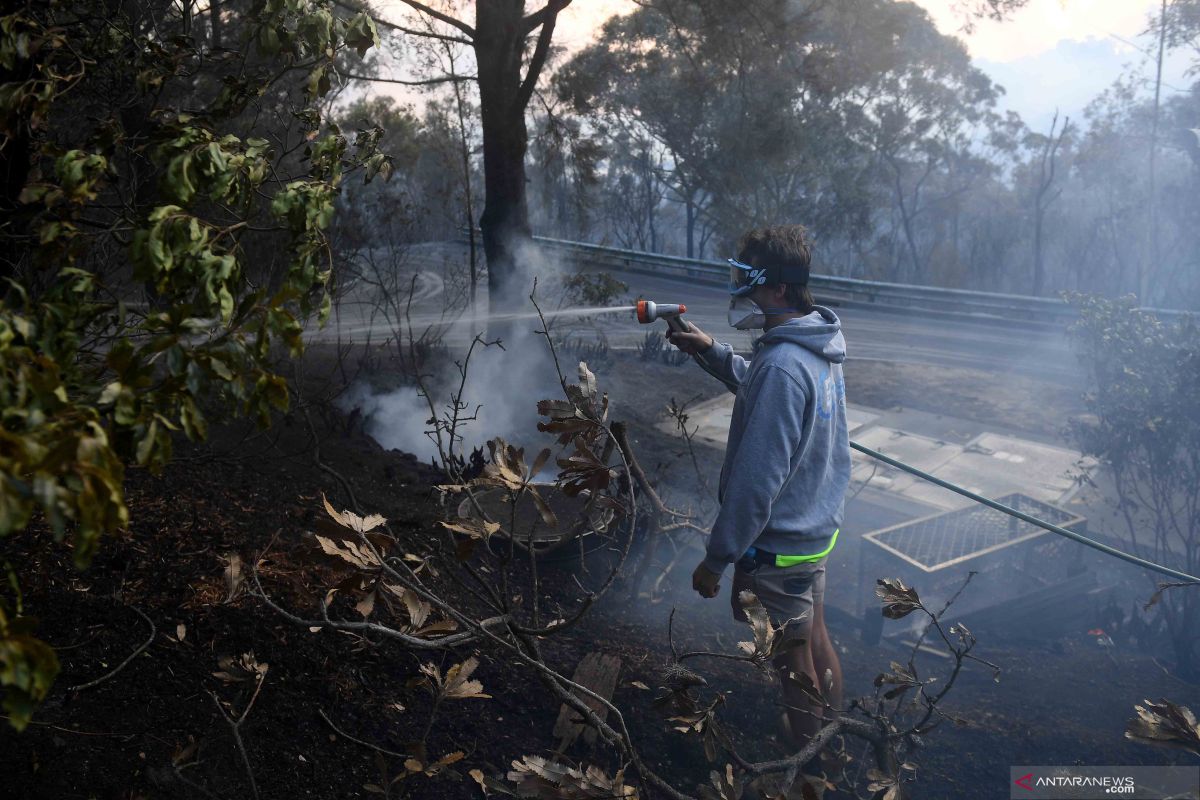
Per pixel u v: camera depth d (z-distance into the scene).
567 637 3.40
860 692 3.48
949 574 4.30
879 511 6.87
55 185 1.42
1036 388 11.34
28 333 1.11
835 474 2.66
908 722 3.22
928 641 4.13
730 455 2.64
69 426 0.96
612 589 3.98
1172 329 4.66
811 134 30.77
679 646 3.53
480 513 2.08
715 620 3.93
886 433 9.37
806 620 2.62
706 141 28.45
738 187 25.48
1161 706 1.58
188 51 1.90
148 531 3.17
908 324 18.05
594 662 3.13
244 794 2.16
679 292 21.69
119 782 2.04
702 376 11.68
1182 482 4.71
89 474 0.92
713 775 1.96
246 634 2.72
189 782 1.99
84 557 0.92
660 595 4.03
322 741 2.43
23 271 1.90
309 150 1.73
